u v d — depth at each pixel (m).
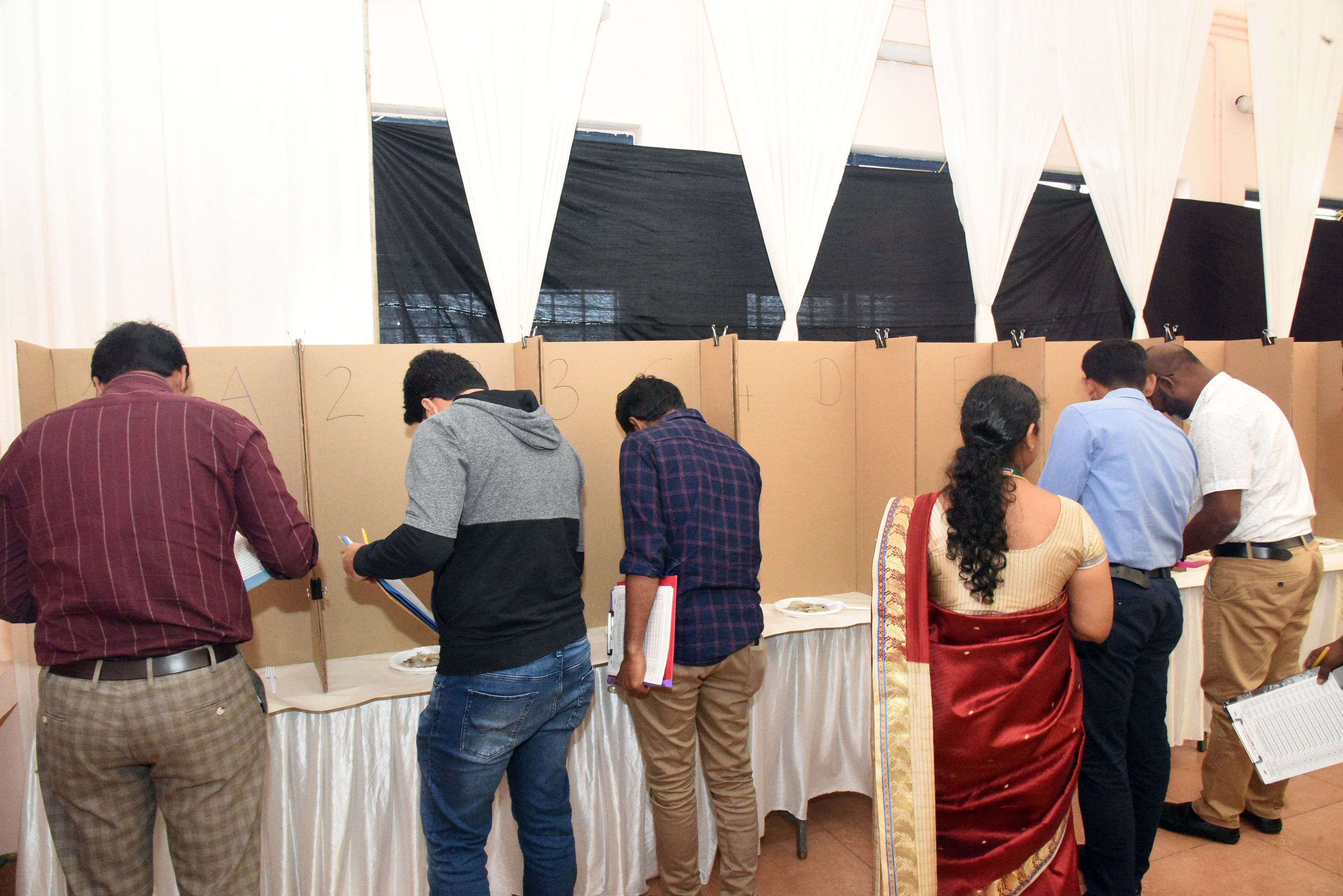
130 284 2.13
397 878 1.77
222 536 1.34
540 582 1.51
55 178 2.08
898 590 1.38
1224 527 1.96
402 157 2.56
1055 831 1.37
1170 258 3.87
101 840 1.30
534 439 1.55
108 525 1.25
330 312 2.32
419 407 1.64
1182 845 2.22
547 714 1.53
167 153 2.15
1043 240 3.55
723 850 1.80
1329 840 2.24
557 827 1.60
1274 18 3.54
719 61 2.75
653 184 2.89
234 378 2.01
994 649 1.31
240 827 1.37
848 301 3.23
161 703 1.25
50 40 2.07
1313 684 1.54
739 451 1.80
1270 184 3.60
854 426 2.62
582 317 2.81
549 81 2.48
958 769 1.33
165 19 2.14
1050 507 1.32
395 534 1.42
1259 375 2.94
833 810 2.49
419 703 1.79
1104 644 1.67
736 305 3.03
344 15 2.32
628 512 1.64
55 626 1.26
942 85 3.05
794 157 2.80
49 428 1.29
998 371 2.63
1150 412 1.77
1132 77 3.25
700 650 1.66
